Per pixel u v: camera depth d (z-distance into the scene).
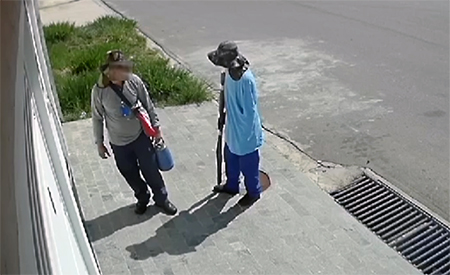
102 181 6.11
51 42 11.75
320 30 12.11
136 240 5.11
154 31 13.09
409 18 12.52
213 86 9.21
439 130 7.13
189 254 4.90
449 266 4.82
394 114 7.66
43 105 4.48
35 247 2.41
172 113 7.95
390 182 6.08
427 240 5.13
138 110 4.82
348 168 6.40
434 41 10.69
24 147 2.47
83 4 16.77
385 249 4.89
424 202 5.70
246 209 5.50
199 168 6.30
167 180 6.08
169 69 9.21
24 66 2.96
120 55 4.59
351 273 4.59
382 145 6.88
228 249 4.94
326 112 7.86
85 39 12.08
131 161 5.11
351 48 10.65
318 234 5.10
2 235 1.74
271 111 8.00
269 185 5.93
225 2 15.93
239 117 5.10
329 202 5.61
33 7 4.70
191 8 15.45
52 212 3.57
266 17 13.75
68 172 5.37
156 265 4.77
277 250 4.90
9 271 1.77
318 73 9.40
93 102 4.82
